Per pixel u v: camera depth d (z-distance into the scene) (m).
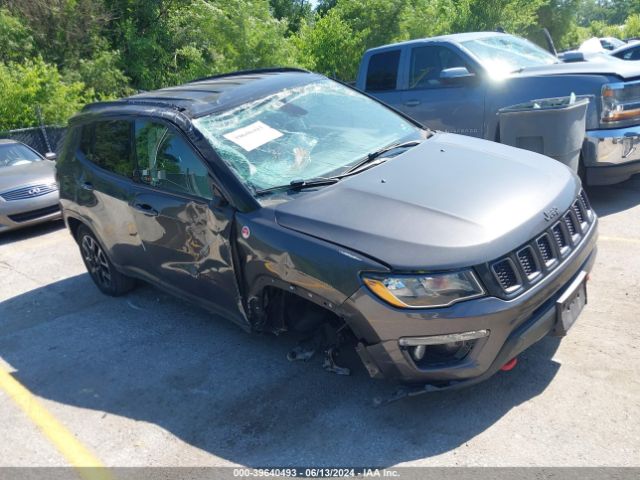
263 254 3.26
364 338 2.98
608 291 4.25
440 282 2.76
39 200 7.97
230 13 15.78
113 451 3.24
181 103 4.20
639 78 5.83
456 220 2.98
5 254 7.37
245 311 3.62
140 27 21.25
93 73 18.53
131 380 3.96
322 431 3.15
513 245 2.88
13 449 3.39
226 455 3.08
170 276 4.26
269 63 15.95
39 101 14.88
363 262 2.87
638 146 5.77
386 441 3.01
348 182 3.49
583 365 3.40
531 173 3.53
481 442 2.91
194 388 3.75
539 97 6.09
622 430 2.85
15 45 17.52
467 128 6.65
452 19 20.67
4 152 9.27
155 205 4.08
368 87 7.66
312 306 3.46
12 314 5.43
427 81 7.05
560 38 29.92
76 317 5.14
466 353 2.87
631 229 5.40
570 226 3.30
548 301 3.05
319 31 18.05
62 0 18.95
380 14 17.55
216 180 3.57
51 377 4.17
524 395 3.21
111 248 4.88
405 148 4.00
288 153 3.83
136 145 4.36
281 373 3.77
